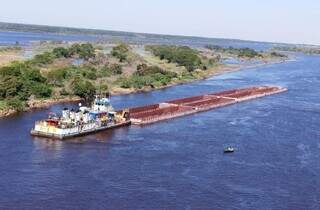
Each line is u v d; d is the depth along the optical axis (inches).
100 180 3425.2
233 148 4404.5
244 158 4168.3
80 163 3767.2
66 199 3063.5
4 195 3065.9
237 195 3309.5
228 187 3449.8
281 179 3678.6
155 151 4234.7
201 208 3053.6
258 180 3629.4
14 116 5246.1
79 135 4621.1
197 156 4148.6
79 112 4859.7
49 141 4362.7
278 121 5807.1
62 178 3415.4
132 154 4101.9
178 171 3722.9
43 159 3809.1
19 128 4714.6
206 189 3383.4
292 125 5595.5
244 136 4945.9
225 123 5575.8
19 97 5821.9
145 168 3745.1
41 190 3181.6
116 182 3405.5
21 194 3095.5
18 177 3376.0
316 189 3501.5
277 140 4837.6
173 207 3043.8
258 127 5413.4
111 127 5032.0
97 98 5310.0
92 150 4153.5
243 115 6146.7
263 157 4227.4
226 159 4104.3
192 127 5300.2
